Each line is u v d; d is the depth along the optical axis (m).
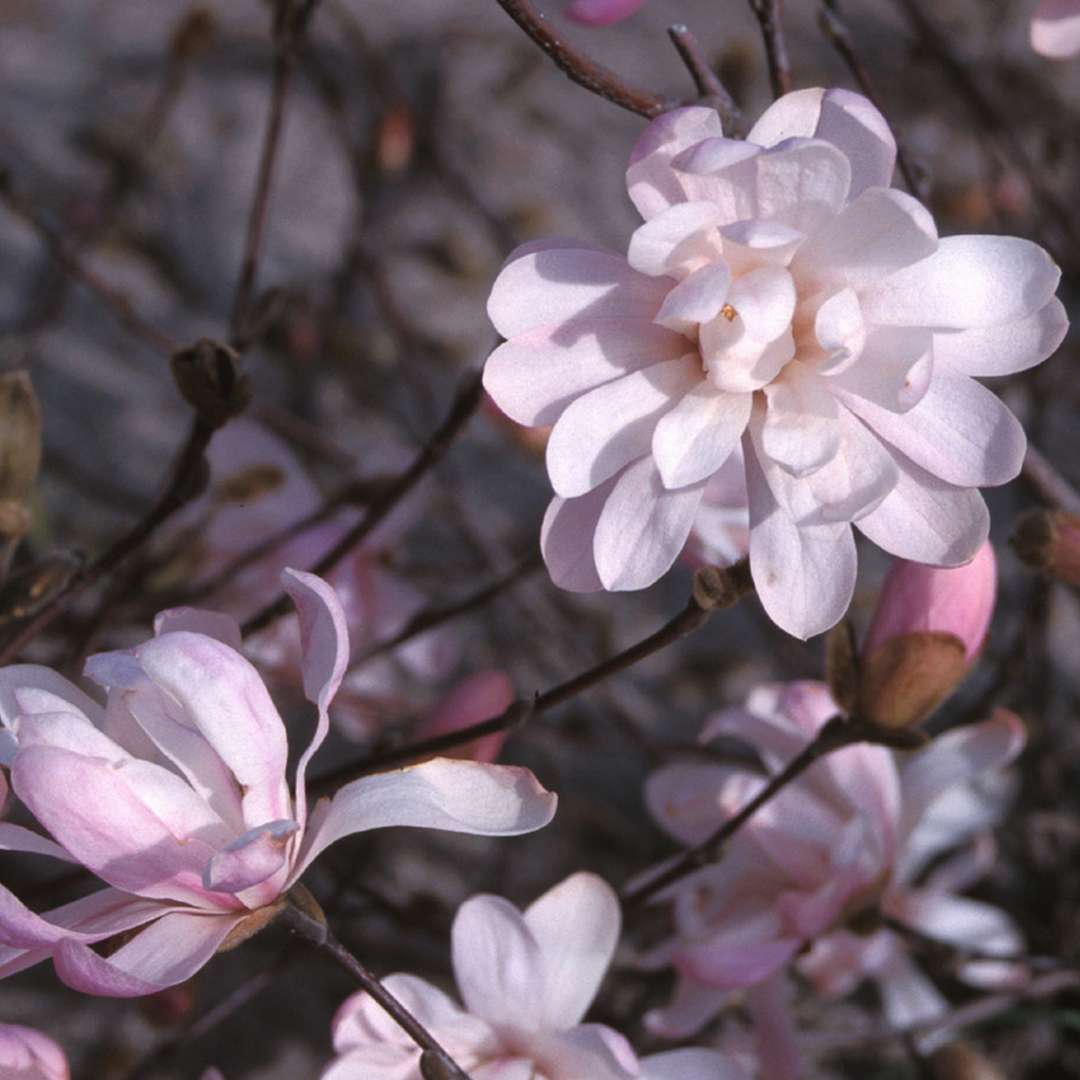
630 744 1.38
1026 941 1.37
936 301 0.99
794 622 0.99
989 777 1.19
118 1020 1.43
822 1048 1.27
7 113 2.25
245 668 0.98
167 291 2.08
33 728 0.98
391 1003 1.00
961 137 2.08
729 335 0.99
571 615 1.60
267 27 2.44
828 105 0.99
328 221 2.22
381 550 1.23
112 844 0.98
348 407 1.85
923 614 1.04
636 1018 1.17
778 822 1.12
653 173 0.99
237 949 1.47
